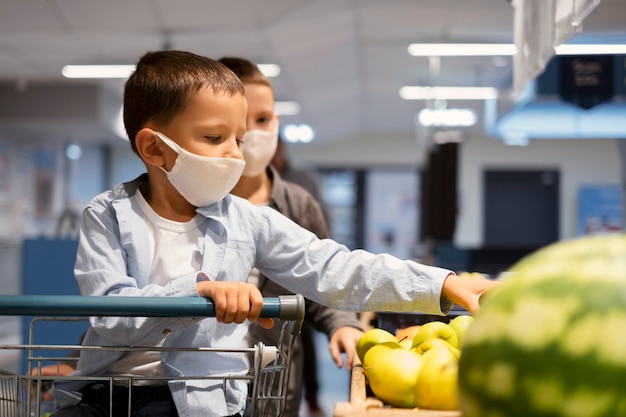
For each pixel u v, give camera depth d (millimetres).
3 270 6395
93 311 1187
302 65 8734
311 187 4152
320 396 6695
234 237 1524
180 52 1561
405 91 10586
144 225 1497
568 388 749
